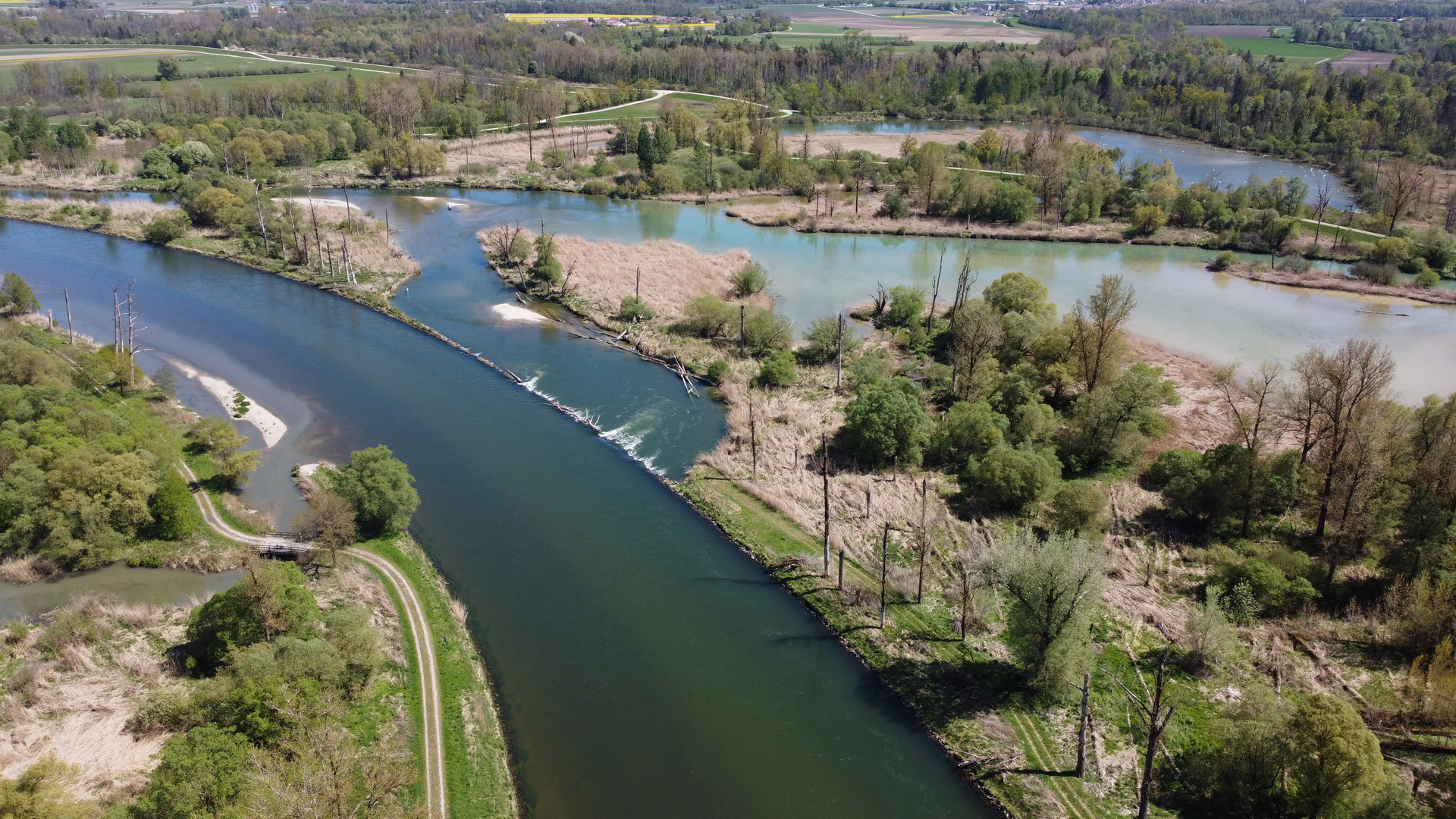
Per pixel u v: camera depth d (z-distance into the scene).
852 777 55.53
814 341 120.06
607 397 108.50
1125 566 74.69
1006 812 52.72
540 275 149.25
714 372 112.00
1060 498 78.38
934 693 61.69
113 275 150.62
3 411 86.25
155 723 55.88
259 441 96.38
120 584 72.25
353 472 78.62
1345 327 134.25
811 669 64.75
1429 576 65.00
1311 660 63.00
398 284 148.50
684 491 87.25
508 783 54.09
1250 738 50.56
